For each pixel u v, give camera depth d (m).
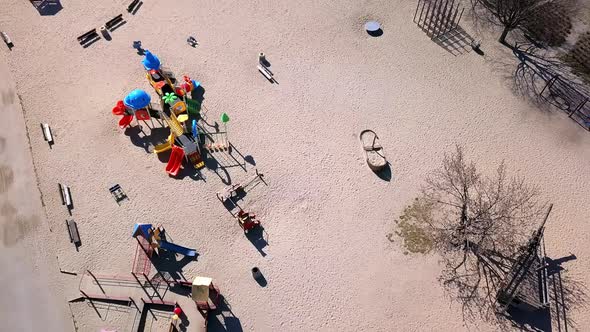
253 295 30.75
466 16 46.78
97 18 46.09
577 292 30.64
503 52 44.00
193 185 35.53
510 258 32.03
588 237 33.06
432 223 33.62
